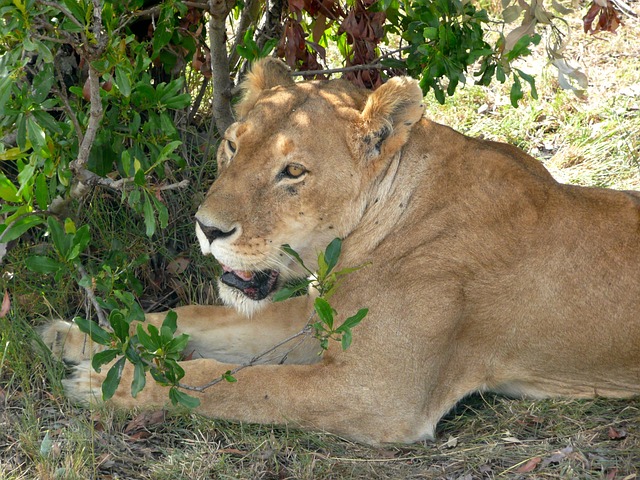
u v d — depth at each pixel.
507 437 7.26
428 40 9.02
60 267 6.73
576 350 7.51
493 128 11.99
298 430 7.19
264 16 10.08
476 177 7.45
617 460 6.89
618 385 7.73
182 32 9.14
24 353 7.61
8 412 7.09
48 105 6.81
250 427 7.18
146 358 6.39
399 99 7.04
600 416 7.59
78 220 8.73
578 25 14.39
